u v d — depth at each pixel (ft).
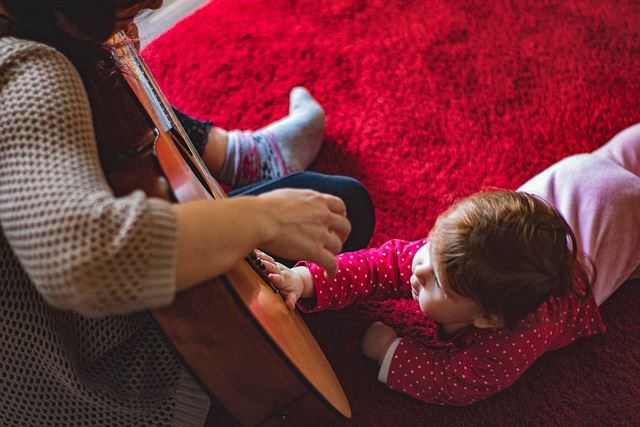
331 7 5.49
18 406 2.49
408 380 3.68
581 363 3.92
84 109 1.97
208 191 2.75
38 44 1.98
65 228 1.70
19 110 1.82
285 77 5.13
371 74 5.14
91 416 2.60
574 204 3.99
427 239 3.74
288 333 2.64
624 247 3.94
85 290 1.70
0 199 1.78
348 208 3.76
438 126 4.87
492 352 3.49
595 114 4.91
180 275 1.86
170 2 5.69
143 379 2.64
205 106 5.00
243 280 2.46
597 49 5.22
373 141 4.82
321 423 2.62
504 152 4.77
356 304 4.11
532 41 5.28
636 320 4.07
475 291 3.17
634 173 4.32
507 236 3.13
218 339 2.22
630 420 3.71
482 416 3.74
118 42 2.80
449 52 5.23
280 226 2.13
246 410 2.45
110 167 2.31
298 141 4.46
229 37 5.32
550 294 3.18
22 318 2.29
